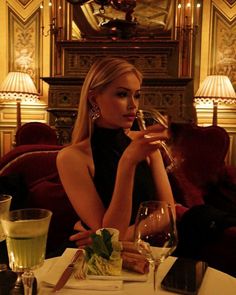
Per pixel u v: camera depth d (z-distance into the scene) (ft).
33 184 6.88
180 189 8.09
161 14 13.21
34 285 2.85
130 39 13.24
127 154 3.90
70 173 4.38
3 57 14.33
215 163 9.04
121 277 3.04
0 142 14.64
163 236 2.78
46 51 14.11
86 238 3.84
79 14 13.42
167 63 13.07
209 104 13.65
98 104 4.45
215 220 5.09
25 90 12.79
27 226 2.38
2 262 3.52
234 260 5.02
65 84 12.93
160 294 2.85
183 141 9.03
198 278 3.05
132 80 4.25
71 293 2.87
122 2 11.82
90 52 13.29
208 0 13.46
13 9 14.14
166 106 12.69
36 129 8.85
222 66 13.58
